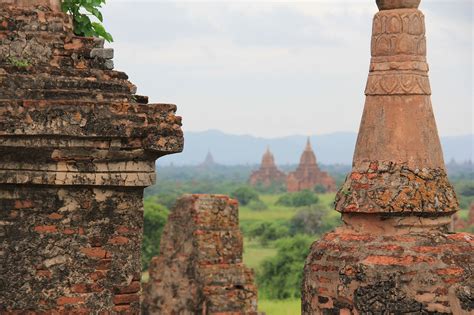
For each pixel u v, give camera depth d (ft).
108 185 37.96
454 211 39.70
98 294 38.04
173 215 88.69
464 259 38.01
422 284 37.27
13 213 37.70
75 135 36.96
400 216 38.93
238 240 84.43
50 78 37.91
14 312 37.55
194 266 83.76
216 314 80.89
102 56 38.78
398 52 39.99
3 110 36.50
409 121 39.75
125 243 38.47
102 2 43.42
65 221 37.86
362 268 37.52
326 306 38.78
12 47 38.47
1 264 37.58
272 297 197.77
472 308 36.86
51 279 37.70
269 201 602.44
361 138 40.32
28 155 37.19
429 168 39.60
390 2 40.32
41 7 39.06
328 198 600.39
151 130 37.83
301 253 207.31
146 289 92.02
